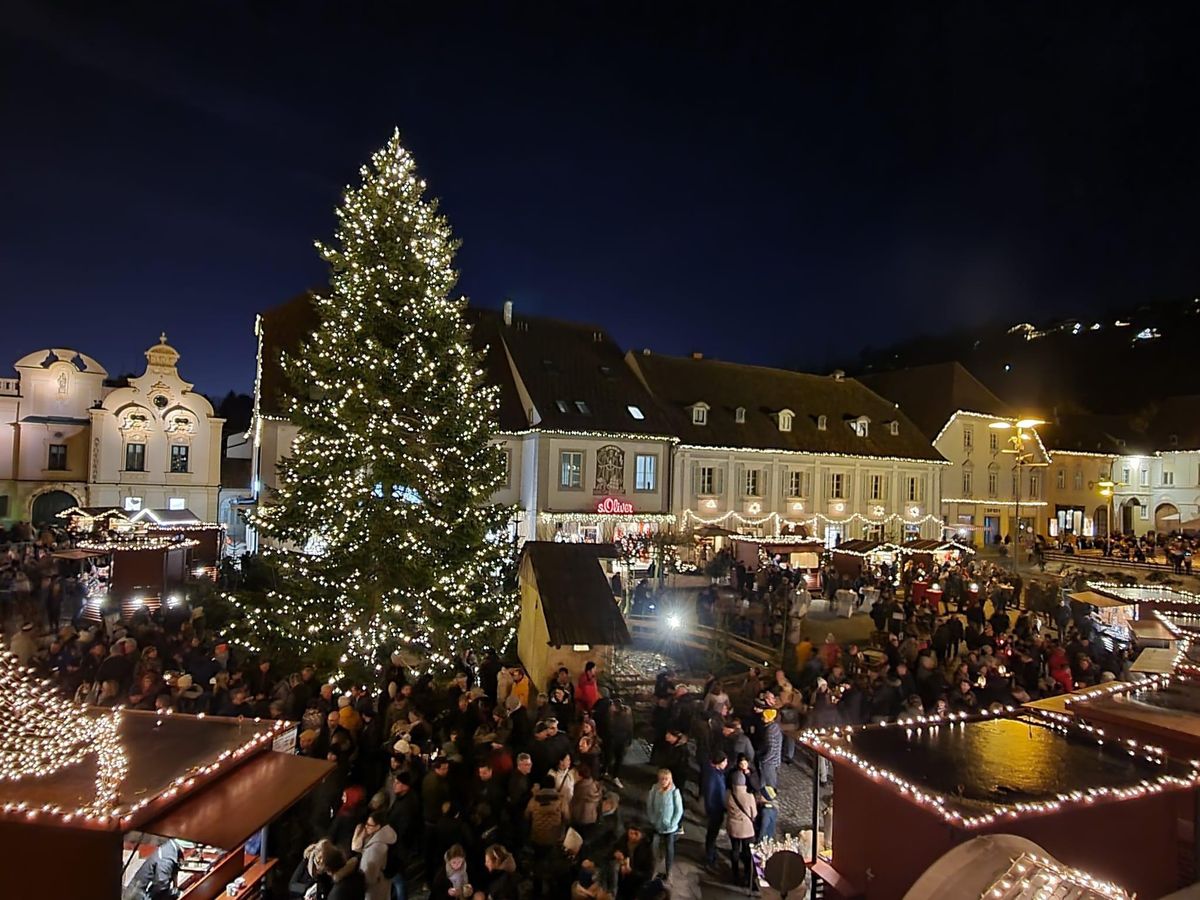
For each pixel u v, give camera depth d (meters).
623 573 25.41
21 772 5.61
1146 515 60.62
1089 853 5.78
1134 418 67.19
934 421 50.66
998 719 7.54
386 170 17.05
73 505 35.97
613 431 35.47
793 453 41.56
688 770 11.27
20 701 5.88
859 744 6.78
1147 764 6.42
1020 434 38.31
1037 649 15.27
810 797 11.41
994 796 5.71
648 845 7.55
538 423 34.06
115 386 41.78
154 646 13.03
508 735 9.83
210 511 37.22
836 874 6.46
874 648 19.44
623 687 15.62
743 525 39.66
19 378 35.66
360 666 14.93
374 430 15.80
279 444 30.62
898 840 5.89
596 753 9.28
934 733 7.12
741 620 20.67
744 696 13.48
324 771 6.48
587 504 34.88
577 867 7.52
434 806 8.23
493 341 37.28
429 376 16.62
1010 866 4.32
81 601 19.98
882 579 25.84
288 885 8.12
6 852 5.16
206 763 6.11
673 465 37.84
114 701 10.24
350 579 15.72
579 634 13.62
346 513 15.70
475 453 17.61
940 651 16.02
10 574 19.73
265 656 14.85
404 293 16.94
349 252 16.83
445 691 12.36
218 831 5.42
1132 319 102.50
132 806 5.30
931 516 47.22
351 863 6.61
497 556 17.89
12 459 35.09
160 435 36.34
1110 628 19.11
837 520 43.06
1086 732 7.14
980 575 28.83
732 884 8.87
